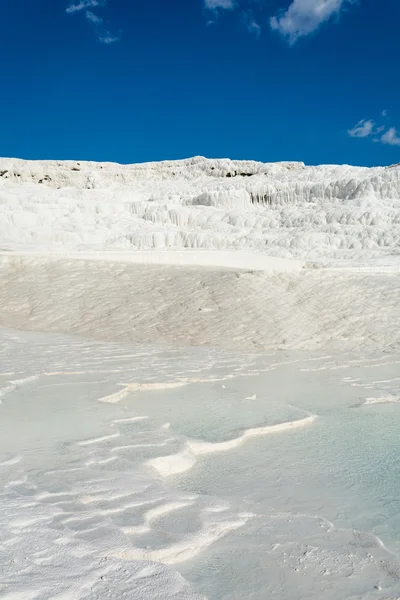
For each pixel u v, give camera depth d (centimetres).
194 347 1034
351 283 1438
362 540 308
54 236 3275
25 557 246
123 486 350
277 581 262
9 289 1473
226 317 1231
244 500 366
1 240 3123
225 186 5972
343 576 268
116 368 790
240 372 820
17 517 289
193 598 228
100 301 1369
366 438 525
